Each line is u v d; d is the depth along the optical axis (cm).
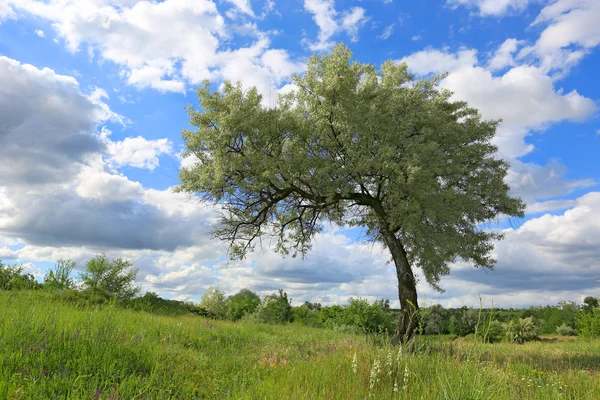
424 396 517
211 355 925
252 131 1371
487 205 1591
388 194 1382
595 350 1524
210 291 3488
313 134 1484
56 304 1251
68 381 505
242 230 1633
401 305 1350
